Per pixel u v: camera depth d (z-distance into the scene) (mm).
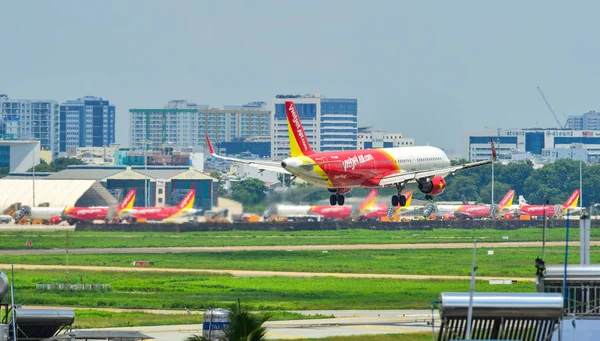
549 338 181250
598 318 185875
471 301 167875
